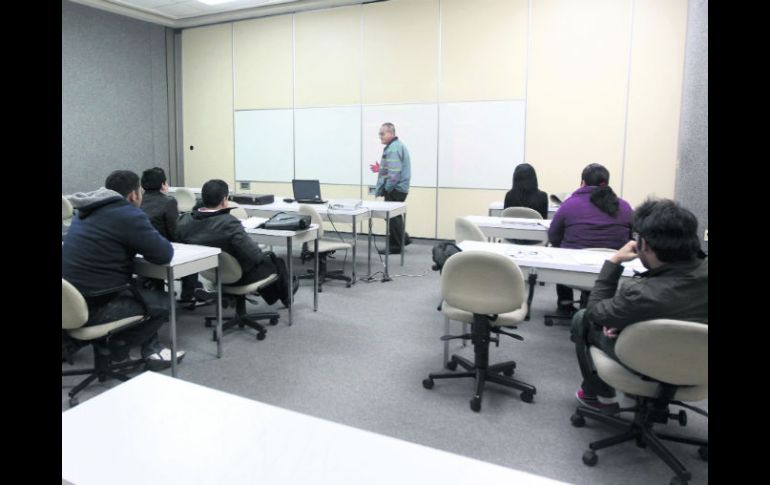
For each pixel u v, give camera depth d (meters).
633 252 1.95
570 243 3.16
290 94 7.39
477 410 2.33
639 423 1.97
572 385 2.61
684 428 2.20
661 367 1.63
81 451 0.85
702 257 1.67
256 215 4.94
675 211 1.62
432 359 2.93
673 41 5.41
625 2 5.53
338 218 4.60
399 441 0.88
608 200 3.09
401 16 6.55
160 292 2.77
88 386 2.53
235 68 7.74
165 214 3.17
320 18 7.04
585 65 5.77
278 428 0.93
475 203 6.46
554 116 5.97
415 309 3.88
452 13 6.27
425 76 6.52
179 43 8.12
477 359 2.46
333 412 2.31
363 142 6.99
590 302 1.96
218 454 0.84
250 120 7.74
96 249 2.26
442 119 6.49
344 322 3.57
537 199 4.45
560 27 5.81
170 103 8.21
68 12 6.62
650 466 1.93
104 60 7.13
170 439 0.89
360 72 6.88
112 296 2.34
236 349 3.05
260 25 7.46
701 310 1.63
